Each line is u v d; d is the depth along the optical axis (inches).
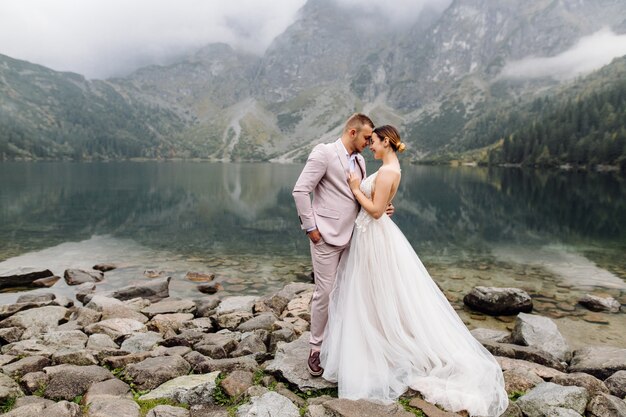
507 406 172.6
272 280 583.8
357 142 195.8
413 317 197.2
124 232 1004.6
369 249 197.8
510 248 831.7
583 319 417.7
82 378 196.1
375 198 189.5
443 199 1863.9
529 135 6038.4
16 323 335.3
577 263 700.0
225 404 178.9
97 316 347.3
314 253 193.6
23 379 199.6
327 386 187.9
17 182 2659.9
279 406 163.2
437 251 803.4
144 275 599.5
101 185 2571.4
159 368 205.6
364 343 191.5
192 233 1010.1
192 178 3661.4
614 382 217.2
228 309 399.5
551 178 3469.5
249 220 1253.1
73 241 876.0
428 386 178.2
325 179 191.5
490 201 1768.0
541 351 270.8
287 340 281.6
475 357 195.0
